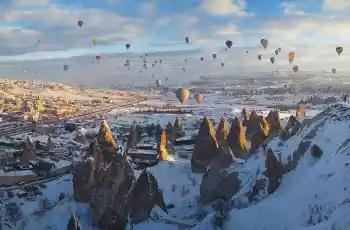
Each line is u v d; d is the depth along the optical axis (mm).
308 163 45688
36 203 64562
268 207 40938
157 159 75375
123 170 51938
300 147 48656
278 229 37500
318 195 39031
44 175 83562
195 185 58656
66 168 88062
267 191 45594
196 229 42125
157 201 49000
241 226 39750
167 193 56750
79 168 60188
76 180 60156
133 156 88125
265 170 46969
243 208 43500
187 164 67438
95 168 60312
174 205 52656
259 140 63906
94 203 52312
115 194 50875
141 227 46719
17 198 68250
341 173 39781
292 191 42719
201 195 51438
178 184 59812
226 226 40500
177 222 46875
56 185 73562
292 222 37531
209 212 48500
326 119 51594
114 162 52406
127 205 48438
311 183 41562
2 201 66500
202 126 63219
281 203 40938
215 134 68312
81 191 59844
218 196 50219
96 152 61750
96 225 52156
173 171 64562
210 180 51281
